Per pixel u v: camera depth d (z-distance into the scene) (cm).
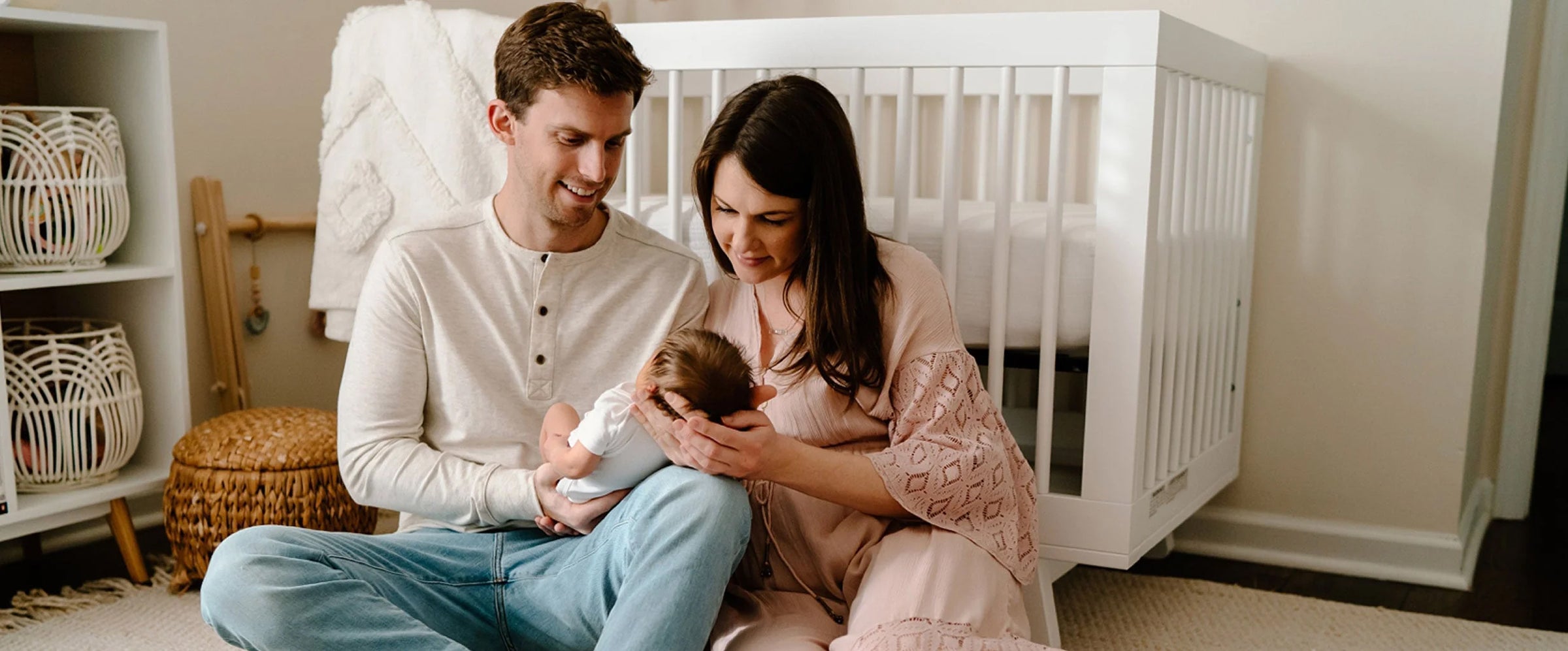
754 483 135
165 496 190
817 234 129
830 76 256
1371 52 215
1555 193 246
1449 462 217
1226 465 221
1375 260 219
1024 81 238
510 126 135
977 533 128
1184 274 181
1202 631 190
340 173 201
